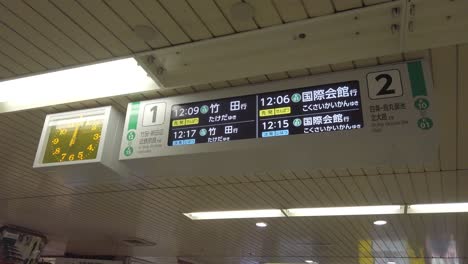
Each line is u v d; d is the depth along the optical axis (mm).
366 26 2512
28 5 2588
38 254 8812
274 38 2672
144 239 8805
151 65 2977
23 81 3518
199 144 2887
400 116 2520
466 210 5613
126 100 3516
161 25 2643
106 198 6277
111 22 2664
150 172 3260
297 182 5164
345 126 2580
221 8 2475
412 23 2441
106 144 3352
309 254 9305
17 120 4172
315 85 2836
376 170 4617
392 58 2820
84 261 10641
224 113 2971
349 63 2898
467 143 3896
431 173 4582
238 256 10070
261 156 2820
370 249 8383
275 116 2803
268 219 6777
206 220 7078
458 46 2732
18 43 2980
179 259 10922
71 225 8117
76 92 3592
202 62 2932
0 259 8125
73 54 3051
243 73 2908
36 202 6785
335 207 5984
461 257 8516
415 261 9250
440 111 3479
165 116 3146
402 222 6398
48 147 3484
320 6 2387
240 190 5582
